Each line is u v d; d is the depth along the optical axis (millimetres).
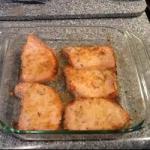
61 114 360
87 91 385
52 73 407
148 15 575
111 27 480
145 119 367
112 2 529
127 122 351
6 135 351
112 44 461
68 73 404
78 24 498
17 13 497
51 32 472
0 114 362
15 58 432
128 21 509
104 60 426
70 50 436
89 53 433
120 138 350
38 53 429
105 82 394
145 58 441
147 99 388
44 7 512
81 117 352
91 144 345
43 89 385
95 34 473
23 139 348
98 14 505
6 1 515
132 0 532
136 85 405
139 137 352
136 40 466
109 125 346
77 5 520
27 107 364
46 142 346
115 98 386
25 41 457
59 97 381
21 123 347
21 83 390
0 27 477
